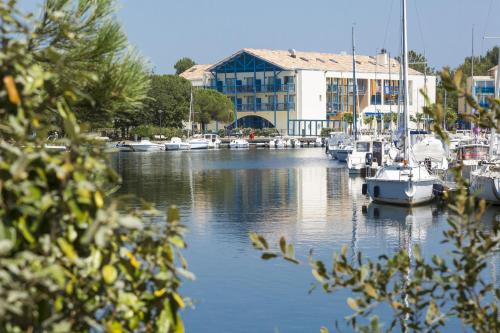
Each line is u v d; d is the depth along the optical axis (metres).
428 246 33.38
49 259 4.47
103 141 5.37
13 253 4.42
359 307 6.67
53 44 8.60
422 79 158.12
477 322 6.27
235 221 42.16
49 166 4.55
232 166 89.75
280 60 156.00
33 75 4.90
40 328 4.58
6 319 4.06
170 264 5.27
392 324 6.80
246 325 20.89
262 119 159.00
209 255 30.91
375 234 37.19
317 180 69.81
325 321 21.05
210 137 143.75
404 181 46.91
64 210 4.59
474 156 55.44
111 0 9.44
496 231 6.63
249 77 157.88
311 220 42.47
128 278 5.11
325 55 165.62
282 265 28.22
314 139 146.00
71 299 4.73
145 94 9.67
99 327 4.82
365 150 81.88
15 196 4.46
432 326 6.68
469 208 6.49
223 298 23.62
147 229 5.32
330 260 29.97
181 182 68.56
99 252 4.85
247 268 27.92
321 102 156.12
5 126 4.79
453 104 79.06
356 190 60.09
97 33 9.31
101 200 4.70
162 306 5.18
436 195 47.69
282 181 69.12
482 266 6.38
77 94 5.27
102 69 9.23
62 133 6.93
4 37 4.94
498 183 40.59
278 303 22.92
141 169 85.19
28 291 4.31
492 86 109.44
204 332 20.27
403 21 49.72
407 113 49.28
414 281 6.50
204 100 144.38
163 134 134.12
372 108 158.00
